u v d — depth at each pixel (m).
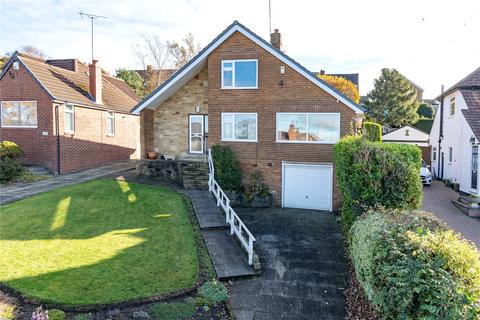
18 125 20.28
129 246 10.01
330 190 16.44
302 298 8.17
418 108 53.84
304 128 16.59
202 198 15.35
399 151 9.68
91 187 15.22
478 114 19.16
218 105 17.27
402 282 5.24
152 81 41.84
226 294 8.04
